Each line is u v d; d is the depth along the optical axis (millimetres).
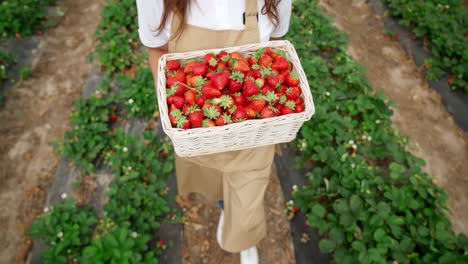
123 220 3096
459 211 3543
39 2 5250
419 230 3016
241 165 2090
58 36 5043
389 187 3436
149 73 4121
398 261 2869
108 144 3725
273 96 1772
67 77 4551
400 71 4785
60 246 2904
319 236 3256
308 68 4168
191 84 1854
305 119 1703
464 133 4184
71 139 3762
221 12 1811
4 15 4922
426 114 4328
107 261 2811
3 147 3875
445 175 3793
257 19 1905
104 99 3977
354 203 3111
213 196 2816
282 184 3559
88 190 3488
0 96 4297
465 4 5637
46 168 3725
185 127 1684
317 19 4941
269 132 1772
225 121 1696
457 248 2980
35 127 4051
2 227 3320
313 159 3611
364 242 3006
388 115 3895
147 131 3715
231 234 2342
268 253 3170
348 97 4125
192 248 3188
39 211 3432
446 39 4820
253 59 1932
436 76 4637
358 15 5504
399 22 5191
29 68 4637
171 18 1827
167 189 3477
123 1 5090
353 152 3693
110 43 4488
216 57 1912
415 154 3932
